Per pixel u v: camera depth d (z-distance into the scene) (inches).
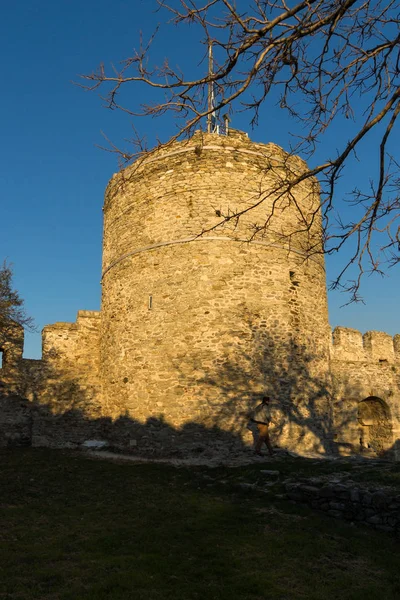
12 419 599.8
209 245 554.3
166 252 569.0
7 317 624.1
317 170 186.9
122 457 520.4
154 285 569.9
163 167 592.4
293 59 183.6
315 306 593.6
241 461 477.4
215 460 494.3
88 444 590.9
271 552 262.1
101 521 304.0
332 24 170.2
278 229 572.1
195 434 516.1
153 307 565.0
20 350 623.2
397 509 303.0
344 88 186.5
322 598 214.7
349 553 267.7
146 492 374.3
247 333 538.0
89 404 629.6
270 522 310.2
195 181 571.5
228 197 565.6
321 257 625.0
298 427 538.0
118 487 386.3
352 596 217.2
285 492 368.5
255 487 384.5
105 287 655.8
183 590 215.0
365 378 736.3
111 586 214.2
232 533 288.0
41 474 421.1
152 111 188.5
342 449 613.3
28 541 266.4
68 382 631.8
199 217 561.6
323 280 623.8
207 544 269.4
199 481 414.6
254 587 220.8
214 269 549.3
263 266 559.5
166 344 547.8
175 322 548.1
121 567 235.6
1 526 290.0
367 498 318.7
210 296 543.2
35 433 603.8
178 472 442.3
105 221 682.2
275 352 544.4
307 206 601.3
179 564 242.4
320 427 557.9
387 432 765.9
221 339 534.0
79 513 319.3
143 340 564.4
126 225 616.4
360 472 393.4
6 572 225.9
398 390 774.5
